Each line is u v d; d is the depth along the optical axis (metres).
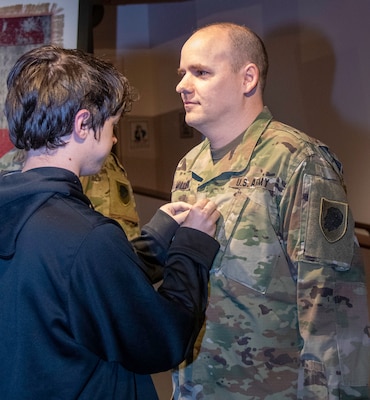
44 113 0.94
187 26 4.08
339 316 1.15
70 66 0.96
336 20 2.98
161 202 4.09
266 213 1.20
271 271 1.20
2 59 2.09
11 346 0.92
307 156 1.18
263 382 1.21
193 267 1.10
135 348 0.95
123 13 4.47
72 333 0.90
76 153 0.99
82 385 0.91
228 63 1.25
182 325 0.99
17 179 0.96
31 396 0.90
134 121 4.50
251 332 1.21
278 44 3.39
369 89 2.83
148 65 4.54
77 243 0.90
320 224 1.15
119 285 0.92
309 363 1.12
